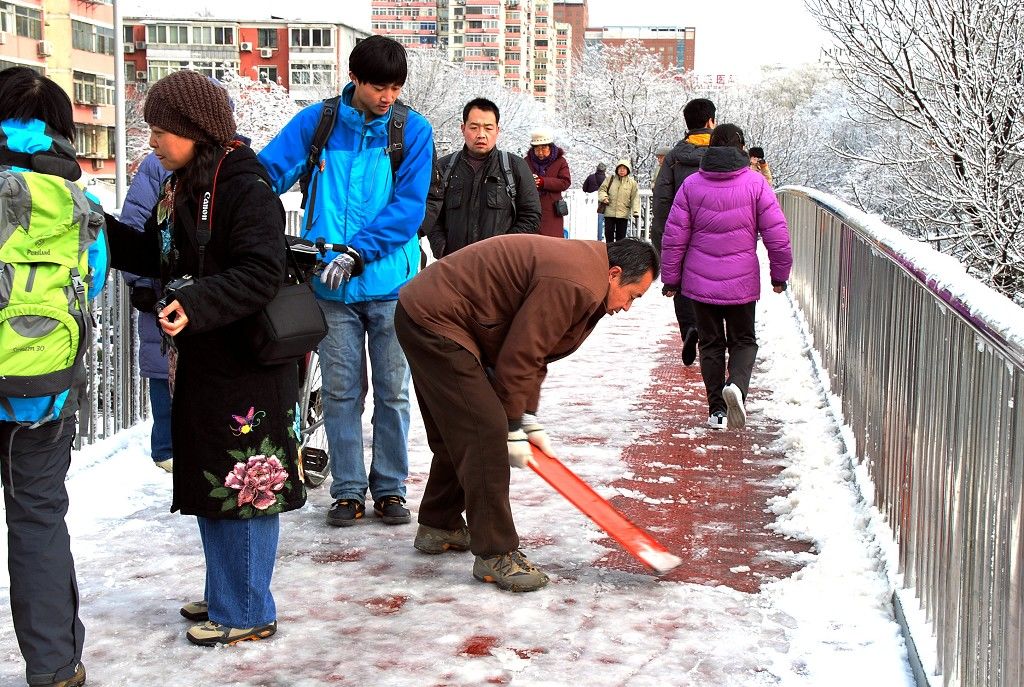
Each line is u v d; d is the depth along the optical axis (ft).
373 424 16.25
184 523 15.87
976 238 39.14
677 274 22.02
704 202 21.33
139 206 16.26
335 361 15.72
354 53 15.06
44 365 9.80
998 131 38.22
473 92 210.18
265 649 11.68
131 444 19.83
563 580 13.79
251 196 10.82
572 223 60.03
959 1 38.14
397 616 12.60
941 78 39.42
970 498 9.73
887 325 15.61
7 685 10.75
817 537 15.23
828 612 12.75
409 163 15.58
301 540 15.25
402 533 15.65
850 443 19.38
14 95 9.99
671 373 28.89
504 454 13.12
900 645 11.84
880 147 52.08
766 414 23.67
